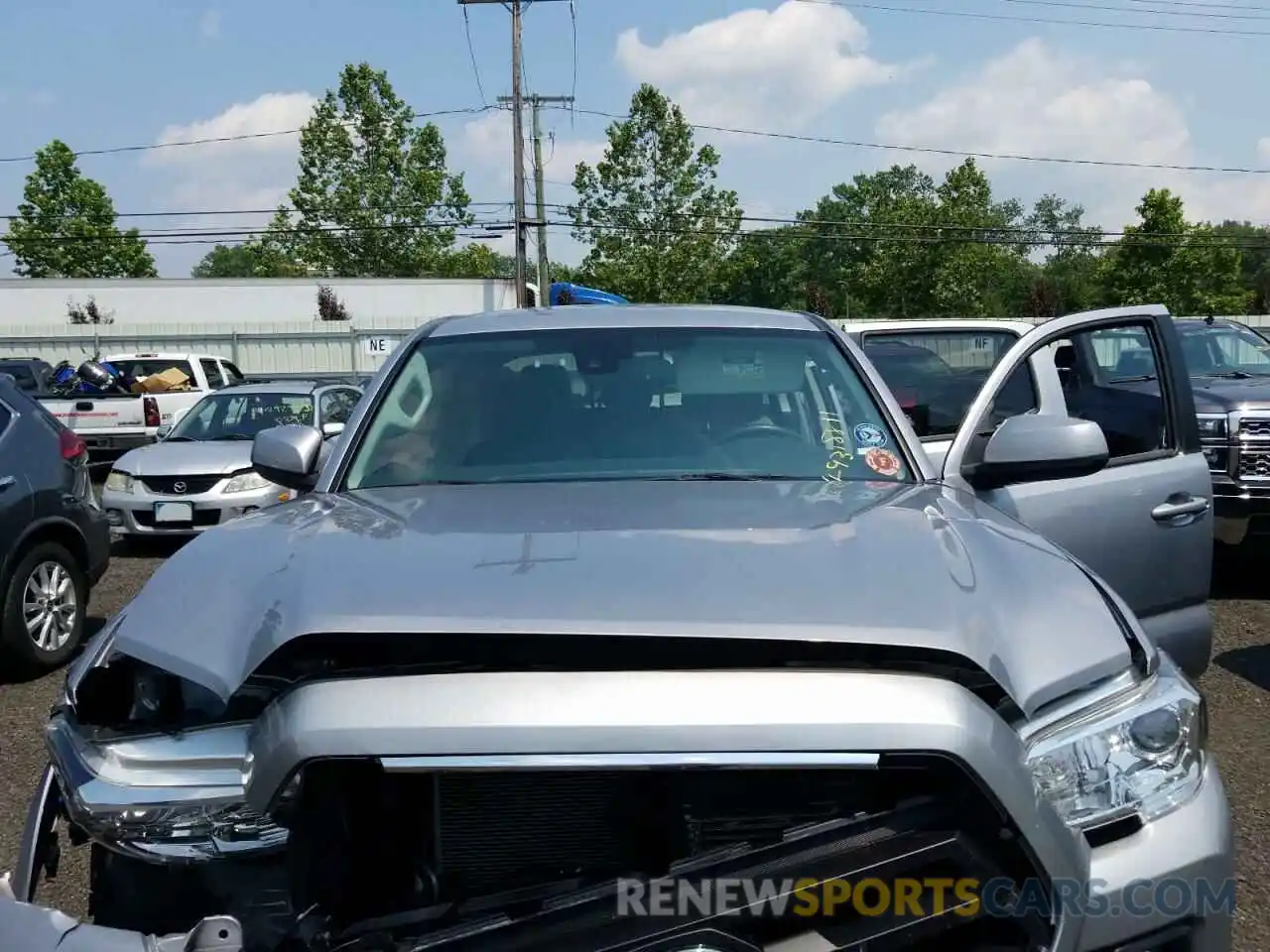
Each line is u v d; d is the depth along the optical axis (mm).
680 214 40656
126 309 41844
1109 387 5531
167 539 11719
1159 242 49469
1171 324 4660
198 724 2197
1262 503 7895
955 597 2195
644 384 3605
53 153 51188
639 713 1905
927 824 1999
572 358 3717
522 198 36750
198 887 2188
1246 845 4102
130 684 2320
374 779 2092
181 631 2326
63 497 6832
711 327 3834
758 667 1986
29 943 2053
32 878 2430
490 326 3922
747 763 1894
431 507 2887
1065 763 2123
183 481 10695
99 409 16375
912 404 6543
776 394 3570
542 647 2006
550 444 3400
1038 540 2719
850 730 1917
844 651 2006
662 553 2342
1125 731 2193
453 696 1935
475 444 3414
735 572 2234
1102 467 3441
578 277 44344
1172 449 4520
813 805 2043
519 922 1970
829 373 3654
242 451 11055
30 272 51875
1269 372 10172
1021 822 1977
